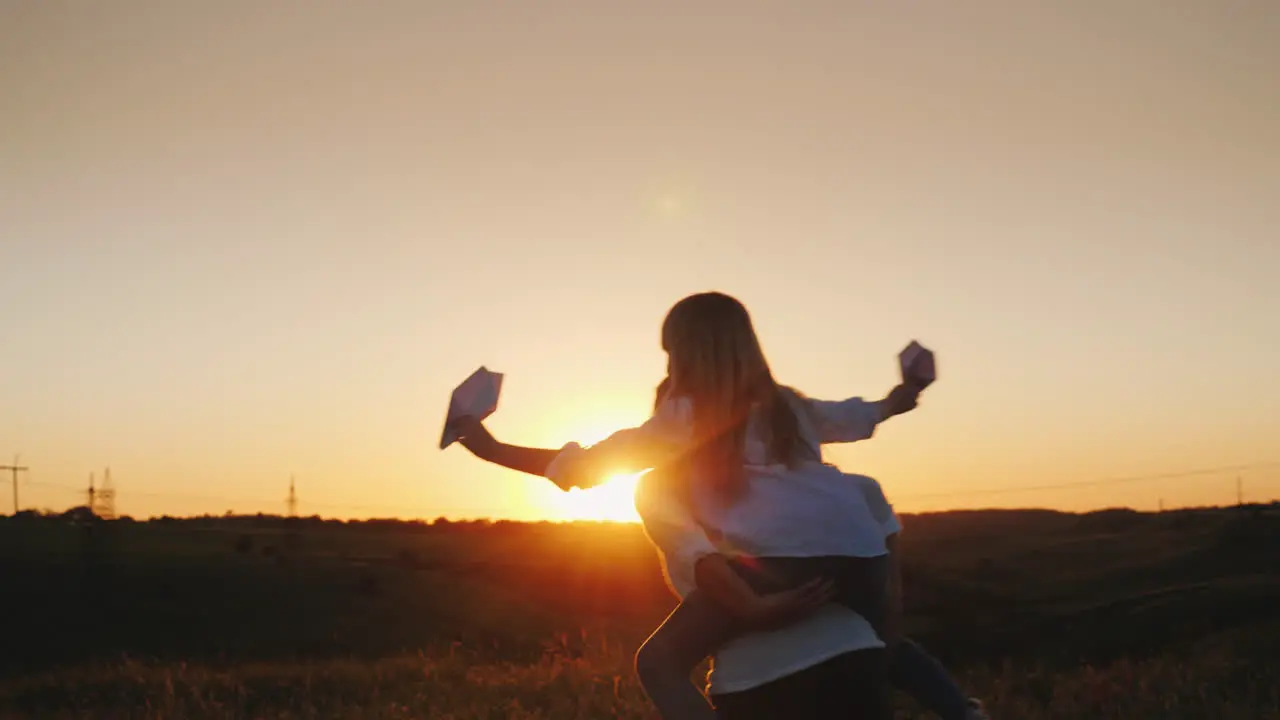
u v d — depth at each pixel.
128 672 11.87
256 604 51.66
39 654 40.16
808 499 2.98
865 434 3.30
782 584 2.93
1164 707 7.39
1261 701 7.52
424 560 67.62
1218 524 76.50
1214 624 31.89
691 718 2.90
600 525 78.31
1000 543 80.06
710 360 3.00
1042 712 7.59
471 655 12.78
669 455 3.00
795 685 2.88
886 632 3.08
